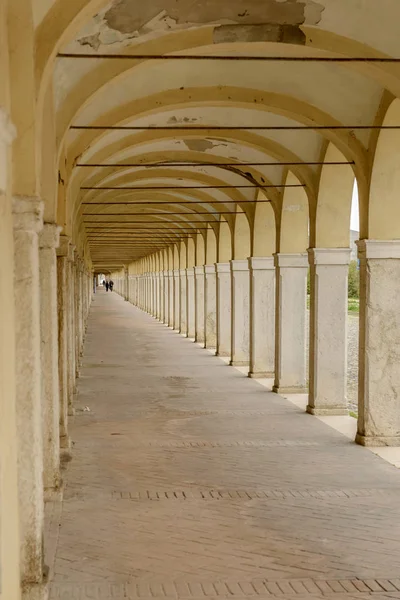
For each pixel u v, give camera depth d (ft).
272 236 58.08
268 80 33.47
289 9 24.94
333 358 42.65
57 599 18.28
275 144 41.55
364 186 34.60
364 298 35.14
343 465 31.55
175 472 30.27
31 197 17.31
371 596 18.65
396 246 34.45
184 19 24.91
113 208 80.48
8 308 15.34
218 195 65.00
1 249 14.20
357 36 26.21
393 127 31.63
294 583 19.39
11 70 17.03
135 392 51.34
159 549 21.71
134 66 26.84
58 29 17.80
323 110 34.22
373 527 23.73
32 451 17.69
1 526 13.66
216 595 18.61
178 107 34.83
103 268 305.53
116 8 23.61
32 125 17.26
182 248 108.78
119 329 114.21
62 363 32.76
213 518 24.50
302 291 50.37
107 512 25.07
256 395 49.98
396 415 35.24
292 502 26.30
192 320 100.01
